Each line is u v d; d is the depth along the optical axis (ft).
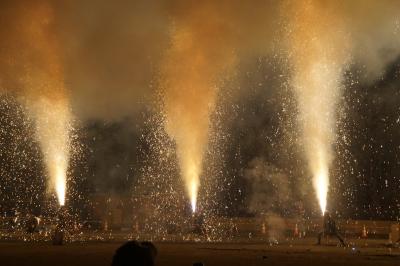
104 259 55.98
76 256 58.59
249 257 59.47
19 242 76.48
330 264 54.34
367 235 101.35
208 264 52.90
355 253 65.51
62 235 73.05
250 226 110.22
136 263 15.01
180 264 52.75
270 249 69.72
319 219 113.91
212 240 85.81
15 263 52.44
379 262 56.44
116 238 86.48
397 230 84.74
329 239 92.12
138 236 92.17
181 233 100.17
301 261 56.39
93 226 113.09
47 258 56.59
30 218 94.89
